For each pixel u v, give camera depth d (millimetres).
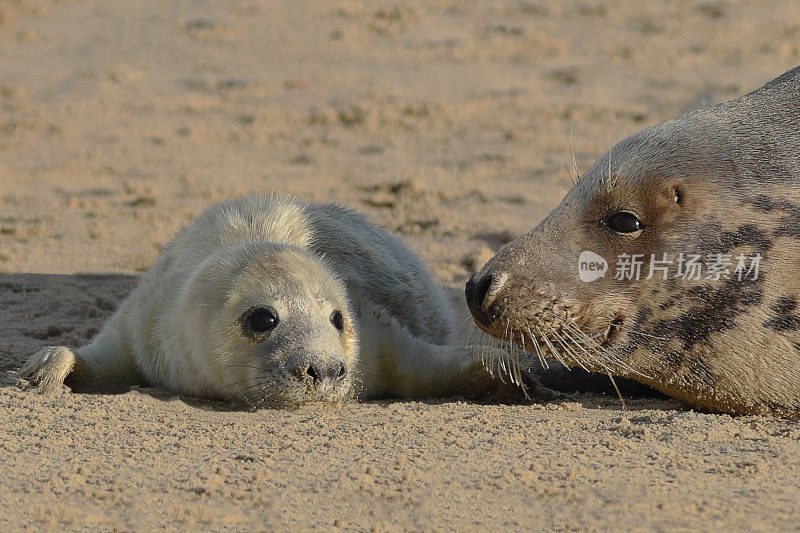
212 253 15273
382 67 62531
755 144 12891
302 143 43812
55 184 34750
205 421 12422
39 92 53625
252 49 66562
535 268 12883
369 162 39656
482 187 34531
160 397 14047
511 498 9484
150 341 14984
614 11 78062
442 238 27500
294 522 8891
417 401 14562
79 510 9141
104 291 21406
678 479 10008
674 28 72875
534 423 12234
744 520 8883
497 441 11352
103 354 14984
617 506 9242
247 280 13891
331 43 68500
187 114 50000
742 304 12398
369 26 73125
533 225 29062
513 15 77438
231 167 38469
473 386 14688
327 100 53344
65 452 10984
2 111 48500
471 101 52250
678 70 61031
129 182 34938
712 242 12531
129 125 46938
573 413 13016
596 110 49375
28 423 12156
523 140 43406
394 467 10375
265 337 13477
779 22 73812
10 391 13766
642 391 14938
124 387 15062
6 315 19422
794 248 12352
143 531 8680
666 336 12734
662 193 12734
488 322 13062
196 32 70062
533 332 12883
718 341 12531
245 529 8734
